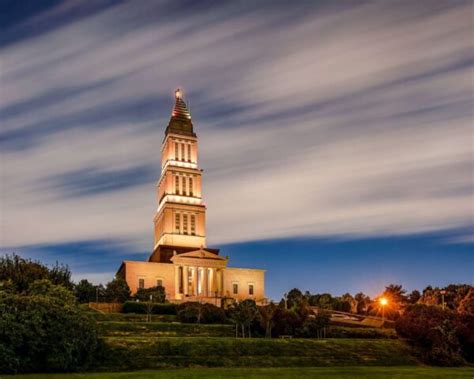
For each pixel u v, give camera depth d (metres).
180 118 187.50
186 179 177.62
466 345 77.88
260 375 50.34
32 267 93.25
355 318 122.12
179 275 154.38
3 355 51.44
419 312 79.75
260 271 163.75
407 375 53.00
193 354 61.69
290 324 85.56
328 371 55.62
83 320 57.53
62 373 52.22
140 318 95.44
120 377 47.62
